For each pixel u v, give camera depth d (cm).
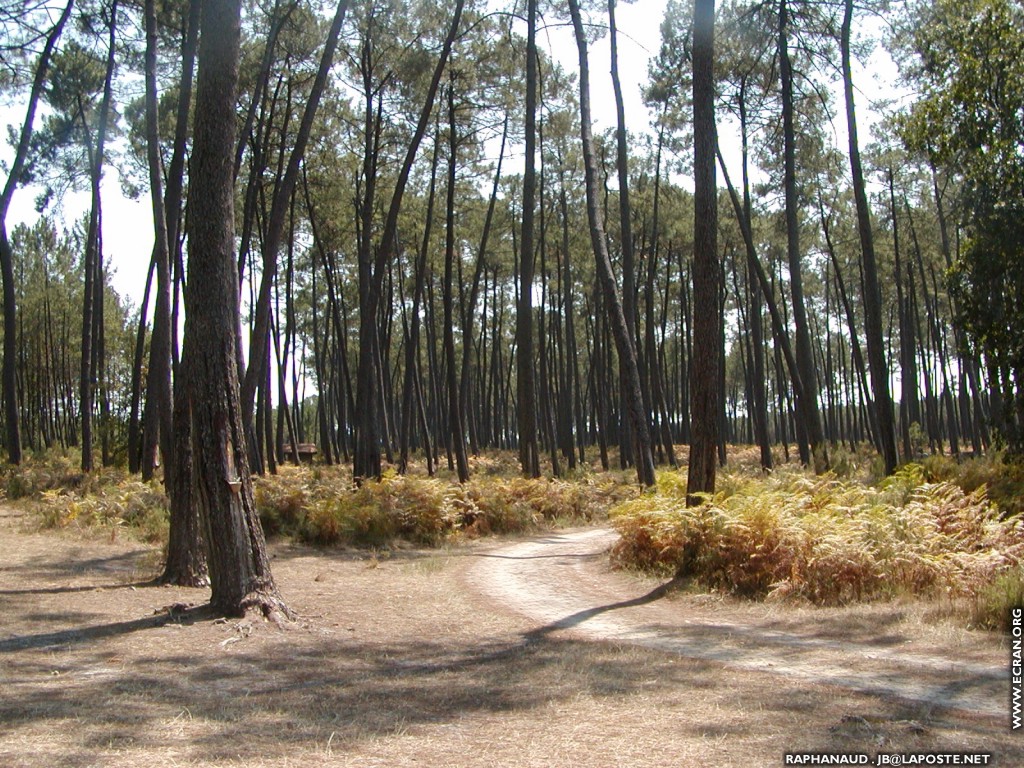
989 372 1797
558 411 5178
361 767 462
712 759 477
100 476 2278
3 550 1362
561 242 3959
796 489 1422
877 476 1912
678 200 3722
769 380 7075
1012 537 1077
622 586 1201
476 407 6425
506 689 643
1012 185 1609
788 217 2284
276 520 1680
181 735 514
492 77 2545
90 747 486
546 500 2078
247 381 1712
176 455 1112
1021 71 1606
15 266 4909
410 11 2403
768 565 1075
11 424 2573
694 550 1202
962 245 1723
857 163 2016
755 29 2150
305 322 5175
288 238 3181
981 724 539
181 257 2492
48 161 2750
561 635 877
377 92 2517
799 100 2367
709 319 1305
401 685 657
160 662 713
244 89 2380
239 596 894
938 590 960
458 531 1781
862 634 820
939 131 1684
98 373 3572
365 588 1168
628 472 3241
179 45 2303
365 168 2500
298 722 550
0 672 660
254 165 2472
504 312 5984
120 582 1099
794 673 686
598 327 4259
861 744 498
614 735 525
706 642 823
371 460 2181
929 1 1844
